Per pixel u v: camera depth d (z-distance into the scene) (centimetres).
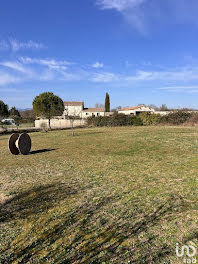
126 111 5472
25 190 525
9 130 2603
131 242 283
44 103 3616
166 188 473
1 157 1055
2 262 262
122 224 332
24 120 4562
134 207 387
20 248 289
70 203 428
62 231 324
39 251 280
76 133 2103
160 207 379
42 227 341
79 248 280
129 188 491
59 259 260
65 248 282
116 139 1470
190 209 362
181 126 2420
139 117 2969
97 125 3183
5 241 308
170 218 338
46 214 386
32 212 398
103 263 247
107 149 1100
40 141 1625
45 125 2922
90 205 411
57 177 630
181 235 290
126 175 604
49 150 1191
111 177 593
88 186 528
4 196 488
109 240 292
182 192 443
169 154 877
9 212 404
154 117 2806
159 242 279
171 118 2683
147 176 580
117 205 402
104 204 411
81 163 809
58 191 504
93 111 5888
